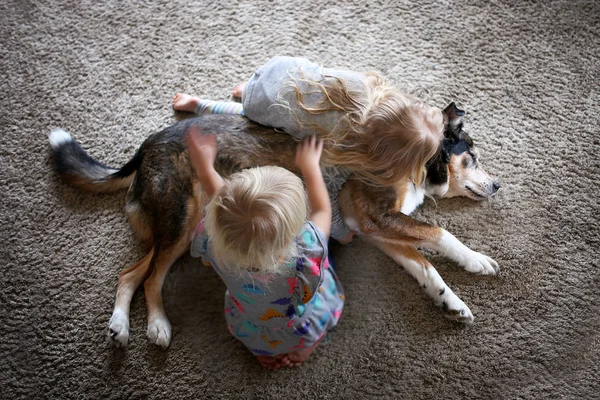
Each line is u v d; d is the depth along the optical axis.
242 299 1.83
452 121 2.16
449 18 2.80
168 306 2.20
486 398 2.00
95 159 2.46
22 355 2.09
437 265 2.27
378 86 1.99
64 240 2.31
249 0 2.85
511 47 2.72
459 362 2.06
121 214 2.35
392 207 2.15
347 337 2.12
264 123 2.05
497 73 2.65
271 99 1.99
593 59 2.66
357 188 2.13
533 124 2.52
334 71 2.00
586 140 2.47
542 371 2.04
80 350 2.10
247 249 1.59
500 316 2.15
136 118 2.57
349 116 1.90
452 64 2.68
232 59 2.71
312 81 1.96
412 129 1.85
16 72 2.68
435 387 2.03
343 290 2.17
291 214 1.60
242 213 1.56
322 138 1.97
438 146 1.96
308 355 2.08
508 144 2.48
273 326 1.90
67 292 2.21
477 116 2.55
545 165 2.43
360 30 2.78
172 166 2.00
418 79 2.64
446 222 2.35
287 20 2.81
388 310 2.17
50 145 2.45
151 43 2.76
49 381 2.05
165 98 2.62
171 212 2.01
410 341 2.11
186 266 2.28
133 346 2.11
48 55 2.72
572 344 2.08
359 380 2.05
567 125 2.51
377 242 2.27
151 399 2.03
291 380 2.05
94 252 2.29
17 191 2.40
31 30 2.79
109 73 2.68
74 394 2.03
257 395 2.03
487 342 2.10
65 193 2.39
